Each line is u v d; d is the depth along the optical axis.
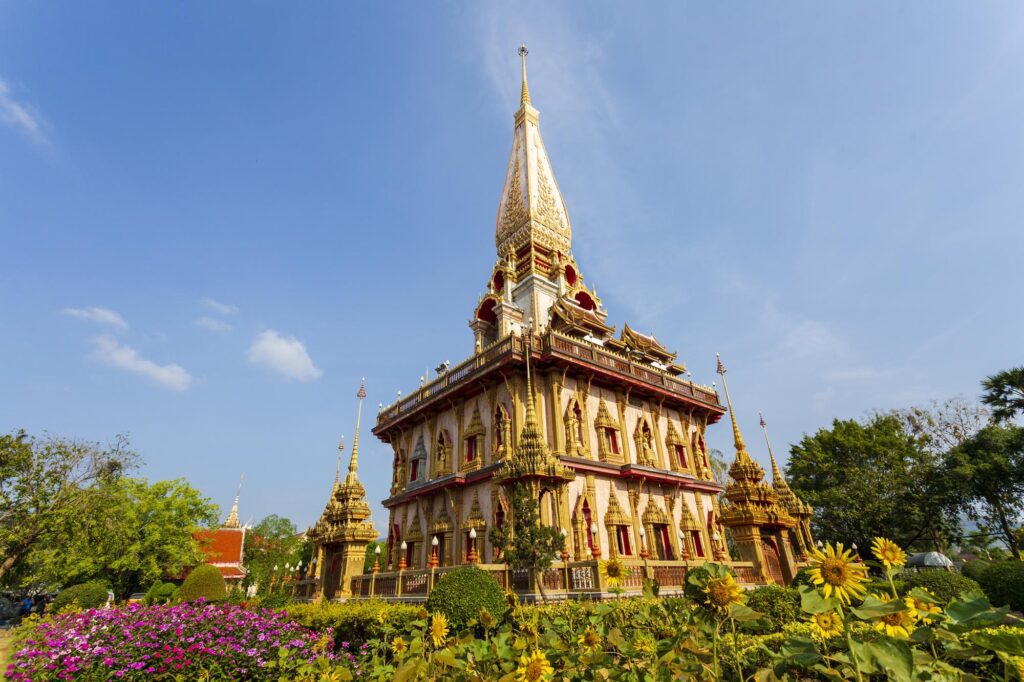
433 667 6.49
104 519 32.69
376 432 35.44
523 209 42.22
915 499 35.47
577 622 9.15
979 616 3.48
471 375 27.48
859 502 37.41
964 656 3.75
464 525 25.55
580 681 5.56
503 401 26.34
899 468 38.41
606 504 25.08
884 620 4.05
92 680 10.09
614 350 34.44
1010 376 30.91
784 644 4.12
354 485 24.30
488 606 13.20
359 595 22.08
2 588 36.69
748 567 18.00
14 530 28.92
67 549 32.47
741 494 19.00
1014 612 16.27
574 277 40.66
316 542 24.98
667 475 27.72
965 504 35.16
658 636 6.78
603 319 40.03
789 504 26.64
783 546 19.55
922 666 3.77
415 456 31.88
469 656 6.29
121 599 37.50
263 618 12.81
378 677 8.34
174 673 10.49
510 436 24.83
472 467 26.45
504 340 26.28
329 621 14.26
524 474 17.11
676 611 6.25
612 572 7.50
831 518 38.78
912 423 45.19
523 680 5.13
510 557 15.91
